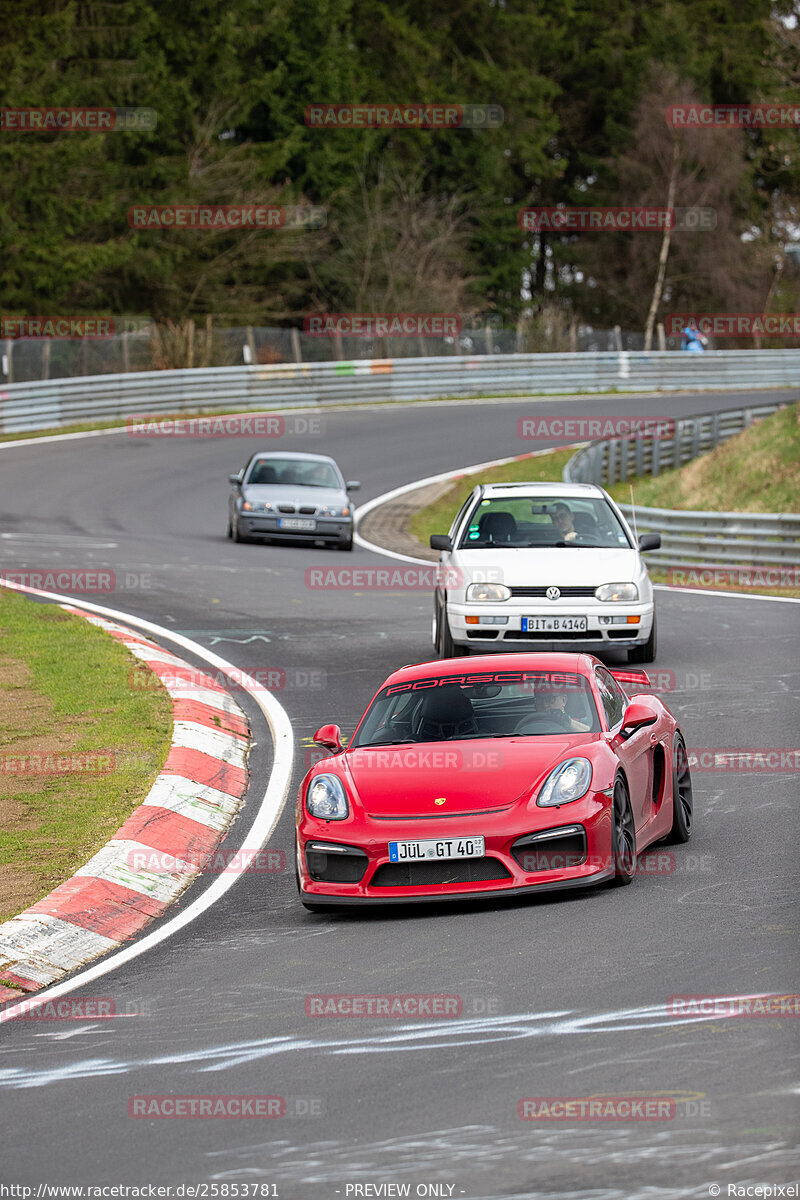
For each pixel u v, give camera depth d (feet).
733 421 394.32
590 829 76.02
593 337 554.87
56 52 478.18
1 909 79.00
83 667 141.90
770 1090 47.80
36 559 221.05
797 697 127.44
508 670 89.66
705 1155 43.27
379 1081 52.08
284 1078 53.42
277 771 112.98
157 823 95.20
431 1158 44.73
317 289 640.17
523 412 456.86
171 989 67.00
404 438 401.90
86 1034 61.16
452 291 629.92
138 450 366.22
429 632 168.55
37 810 98.63
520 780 77.92
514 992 60.90
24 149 448.65
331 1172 44.39
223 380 433.89
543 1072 51.26
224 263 572.92
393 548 259.60
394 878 76.23
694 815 93.91
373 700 90.33
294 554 242.17
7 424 383.86
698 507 277.23
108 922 78.79
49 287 454.81
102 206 471.21
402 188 648.38
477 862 75.77
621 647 141.69
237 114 581.12
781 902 71.67
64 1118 51.26
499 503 154.40
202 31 569.64
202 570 216.74
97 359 418.72
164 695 131.44
